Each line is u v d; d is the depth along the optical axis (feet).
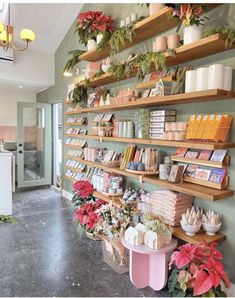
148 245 6.52
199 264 5.50
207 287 4.97
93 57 10.82
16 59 15.46
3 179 12.29
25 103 17.75
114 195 9.53
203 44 5.88
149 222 6.72
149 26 7.55
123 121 9.48
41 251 8.87
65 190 15.94
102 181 10.36
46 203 14.67
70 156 14.37
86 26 9.85
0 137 19.12
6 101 19.29
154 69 8.05
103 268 7.86
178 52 6.47
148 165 8.12
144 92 8.38
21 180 17.87
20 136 17.71
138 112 8.54
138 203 8.16
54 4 12.05
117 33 8.07
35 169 18.80
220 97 6.00
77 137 14.11
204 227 6.42
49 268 7.81
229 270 6.32
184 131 6.94
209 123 6.25
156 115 7.80
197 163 6.71
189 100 6.71
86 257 8.51
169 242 6.58
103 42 9.15
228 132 6.22
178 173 7.03
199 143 6.14
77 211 9.84
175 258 5.54
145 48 8.75
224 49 6.23
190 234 6.38
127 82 9.80
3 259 8.30
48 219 12.02
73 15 13.12
